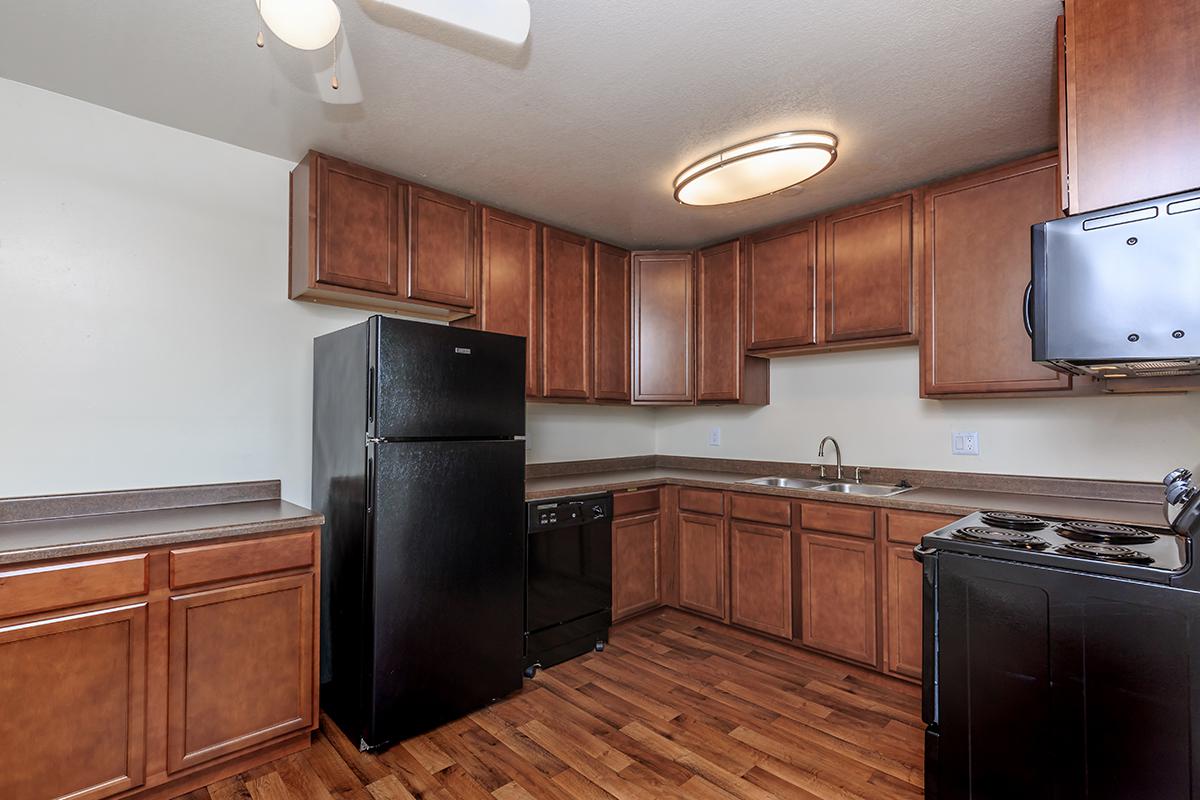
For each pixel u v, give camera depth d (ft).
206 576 5.79
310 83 6.19
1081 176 4.67
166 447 7.18
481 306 9.20
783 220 10.30
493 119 6.89
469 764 6.32
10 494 6.21
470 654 7.36
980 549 4.77
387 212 8.14
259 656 6.14
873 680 8.30
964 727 4.81
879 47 5.53
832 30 5.28
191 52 5.65
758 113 6.75
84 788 5.15
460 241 8.95
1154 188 4.34
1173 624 3.92
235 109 6.73
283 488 8.09
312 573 6.53
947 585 4.92
